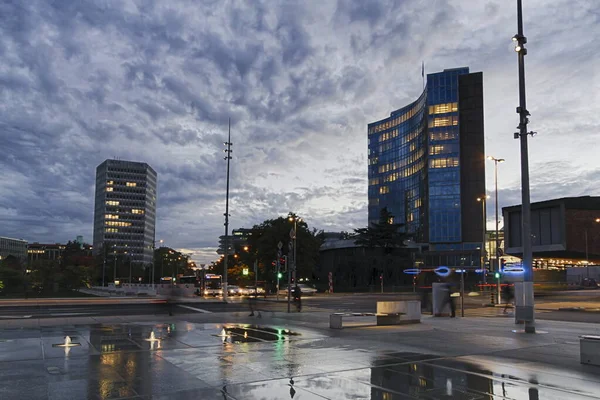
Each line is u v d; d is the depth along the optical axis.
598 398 7.96
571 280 77.62
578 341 14.91
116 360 11.54
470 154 113.38
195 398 8.03
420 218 125.81
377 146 149.62
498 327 19.53
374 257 93.94
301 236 79.31
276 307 37.38
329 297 61.22
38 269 88.62
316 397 8.06
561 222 55.09
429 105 116.62
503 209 61.06
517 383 9.04
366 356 12.09
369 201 150.00
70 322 22.05
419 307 21.64
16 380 9.36
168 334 16.97
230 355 12.29
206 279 81.75
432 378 9.48
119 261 145.50
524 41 19.61
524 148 19.20
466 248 110.19
